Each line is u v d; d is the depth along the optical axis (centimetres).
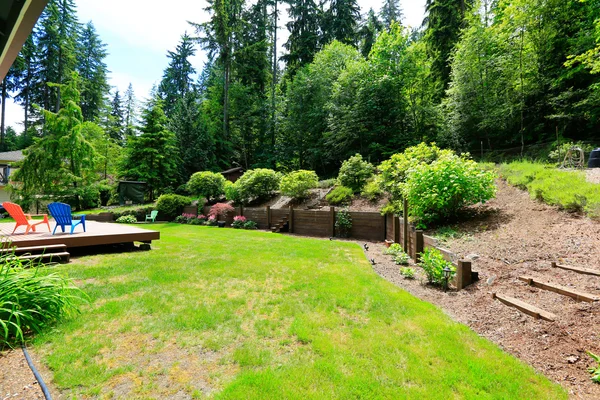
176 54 3456
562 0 1177
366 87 1716
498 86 1413
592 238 392
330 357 230
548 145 1185
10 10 279
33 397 185
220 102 2789
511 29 1321
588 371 208
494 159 1307
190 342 255
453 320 305
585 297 277
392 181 923
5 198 2067
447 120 1614
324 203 1276
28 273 309
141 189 1906
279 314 313
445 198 616
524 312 289
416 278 460
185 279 441
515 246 445
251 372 211
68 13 2833
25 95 2967
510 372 211
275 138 2509
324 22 2595
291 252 673
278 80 3000
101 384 198
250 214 1405
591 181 576
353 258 615
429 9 1975
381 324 289
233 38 2486
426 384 198
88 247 705
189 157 2278
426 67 1906
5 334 243
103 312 314
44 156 1571
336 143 1891
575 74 1177
